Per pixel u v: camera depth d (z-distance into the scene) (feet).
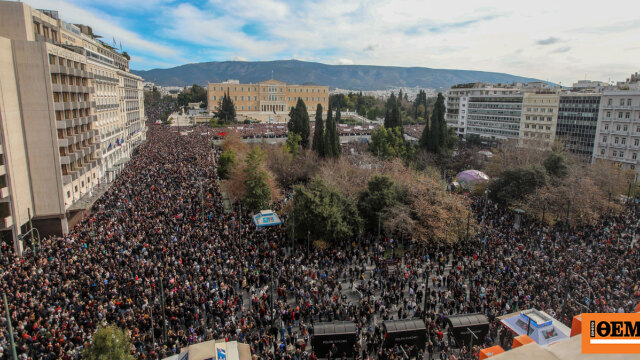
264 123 586.45
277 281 117.70
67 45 192.13
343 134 442.09
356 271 127.03
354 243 156.97
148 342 90.02
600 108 312.29
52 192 160.25
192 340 89.51
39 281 103.71
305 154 293.02
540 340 79.97
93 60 230.27
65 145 166.40
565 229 168.25
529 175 195.00
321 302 109.40
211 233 150.10
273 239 153.48
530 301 105.19
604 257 132.05
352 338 88.02
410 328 88.38
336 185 195.11
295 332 96.78
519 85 514.27
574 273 117.19
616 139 303.27
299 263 132.05
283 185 264.93
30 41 151.94
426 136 317.01
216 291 109.91
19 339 81.87
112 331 71.41
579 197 176.86
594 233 158.51
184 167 262.26
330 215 150.30
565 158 225.56
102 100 252.21
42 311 91.30
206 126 530.68
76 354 81.92
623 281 114.01
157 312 97.45
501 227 172.24
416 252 150.10
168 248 132.26
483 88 505.25
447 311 108.78
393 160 257.14
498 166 261.65
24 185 152.87
